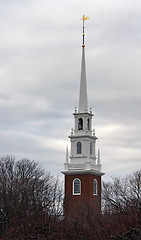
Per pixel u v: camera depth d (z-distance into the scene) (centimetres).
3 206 11206
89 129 18488
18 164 13838
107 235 8569
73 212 13375
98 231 8875
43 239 8738
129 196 12912
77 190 17550
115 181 17900
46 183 14100
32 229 8994
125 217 8669
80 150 18100
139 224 8188
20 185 11912
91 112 18625
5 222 11019
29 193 11762
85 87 18688
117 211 10419
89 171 17475
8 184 12200
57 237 8800
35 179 12581
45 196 12038
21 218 10338
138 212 8750
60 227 9088
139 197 12550
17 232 9106
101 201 16988
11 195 11494
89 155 17988
